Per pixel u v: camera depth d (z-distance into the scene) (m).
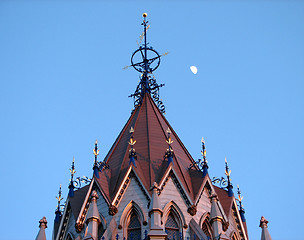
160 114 89.19
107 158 82.12
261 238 71.06
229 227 75.69
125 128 86.38
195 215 73.69
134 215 73.44
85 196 75.69
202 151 80.75
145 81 93.81
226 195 79.31
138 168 77.00
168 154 78.06
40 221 71.06
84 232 73.38
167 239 69.00
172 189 75.06
